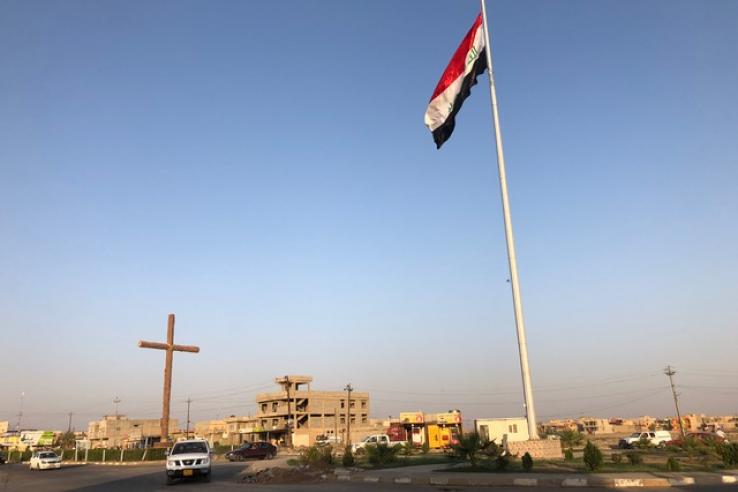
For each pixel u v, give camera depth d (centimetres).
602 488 1631
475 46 2408
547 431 7231
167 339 4922
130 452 5356
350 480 2242
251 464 3884
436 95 2439
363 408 10912
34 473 3906
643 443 4838
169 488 2236
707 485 1609
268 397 10569
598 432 12000
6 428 12306
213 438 11488
